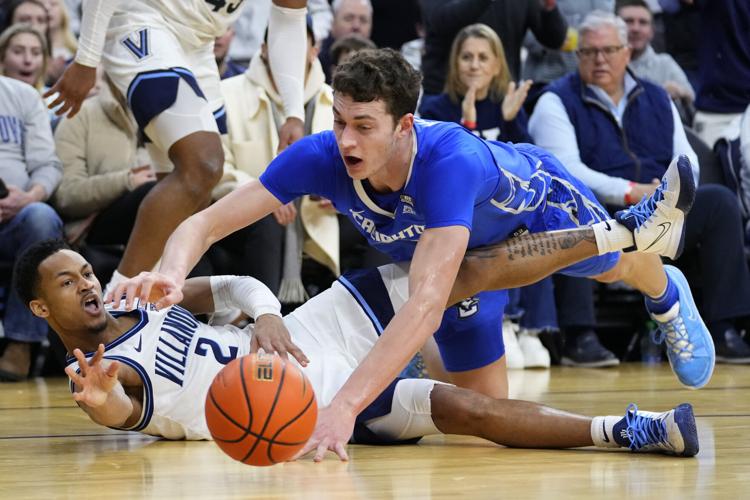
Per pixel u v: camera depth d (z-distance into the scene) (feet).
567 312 39.29
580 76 40.60
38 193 36.45
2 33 39.75
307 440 15.46
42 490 14.99
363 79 16.78
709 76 46.26
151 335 19.93
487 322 21.90
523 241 19.97
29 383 34.81
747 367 37.83
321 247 37.01
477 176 17.70
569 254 19.99
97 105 38.24
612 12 47.65
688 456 17.40
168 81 25.75
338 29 45.03
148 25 26.08
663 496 13.91
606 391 29.68
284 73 29.07
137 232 25.26
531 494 14.12
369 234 19.90
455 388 18.94
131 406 19.22
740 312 39.37
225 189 35.68
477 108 40.09
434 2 44.57
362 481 15.37
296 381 15.28
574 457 17.56
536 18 44.42
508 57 44.06
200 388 20.03
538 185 20.83
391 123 17.11
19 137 37.22
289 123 28.99
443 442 19.97
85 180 37.01
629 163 40.01
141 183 36.32
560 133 40.06
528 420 18.38
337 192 19.25
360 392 16.53
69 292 19.39
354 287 21.09
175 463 17.56
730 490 14.37
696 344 23.88
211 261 36.47
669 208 19.86
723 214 39.47
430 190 17.49
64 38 43.24
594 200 22.45
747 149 41.91
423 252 17.10
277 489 14.79
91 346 19.85
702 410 24.82
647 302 24.12
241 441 14.97
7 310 35.58
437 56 43.75
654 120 40.55
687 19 50.47
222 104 28.60
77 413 25.81
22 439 20.99
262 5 47.52
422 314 16.52
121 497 14.32
